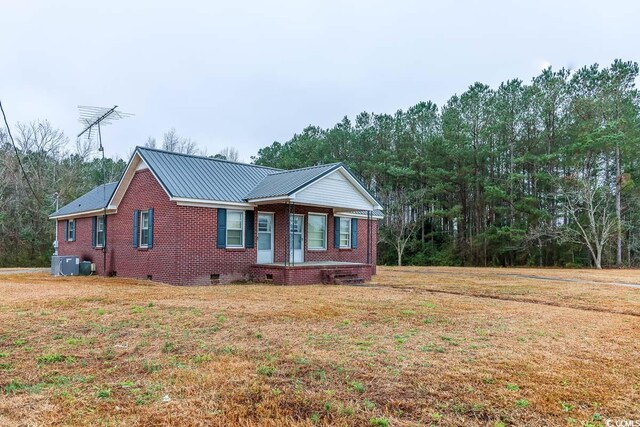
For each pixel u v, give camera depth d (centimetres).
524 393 439
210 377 480
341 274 1680
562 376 492
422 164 3609
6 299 1020
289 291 1278
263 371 500
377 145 3916
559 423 373
